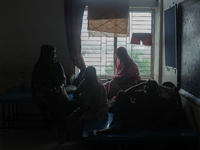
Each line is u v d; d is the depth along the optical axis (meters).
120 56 4.80
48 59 3.96
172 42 3.99
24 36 4.95
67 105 3.89
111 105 4.09
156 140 3.29
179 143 3.34
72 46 4.81
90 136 2.97
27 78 5.04
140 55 5.14
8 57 4.99
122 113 3.30
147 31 5.09
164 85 3.70
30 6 4.89
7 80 5.05
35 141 3.85
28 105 5.05
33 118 5.00
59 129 4.31
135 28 5.08
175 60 3.82
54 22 4.92
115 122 3.28
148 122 3.29
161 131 3.13
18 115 4.94
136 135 3.02
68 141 3.86
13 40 4.95
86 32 5.07
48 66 4.00
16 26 4.93
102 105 3.66
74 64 4.86
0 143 3.76
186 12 3.41
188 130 3.16
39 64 3.99
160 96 3.41
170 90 3.48
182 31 3.58
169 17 4.15
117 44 5.10
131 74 4.71
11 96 4.11
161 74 4.89
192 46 3.19
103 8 4.73
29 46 4.97
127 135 3.01
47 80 4.00
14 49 4.97
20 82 4.80
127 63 4.74
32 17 4.91
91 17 4.75
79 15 4.77
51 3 4.88
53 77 4.01
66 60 5.01
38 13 4.91
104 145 3.53
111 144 3.52
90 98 3.57
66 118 3.81
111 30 4.81
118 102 3.31
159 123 3.25
